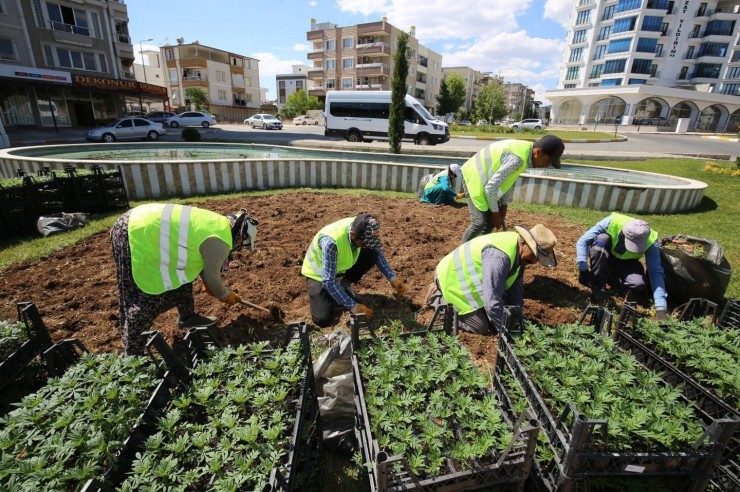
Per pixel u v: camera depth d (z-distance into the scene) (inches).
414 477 64.1
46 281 179.5
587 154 649.6
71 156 501.0
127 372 80.7
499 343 106.1
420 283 183.6
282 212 290.8
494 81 1956.2
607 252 168.6
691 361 100.8
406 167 370.9
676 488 76.4
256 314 152.6
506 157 172.7
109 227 251.8
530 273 197.2
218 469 61.9
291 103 2363.4
